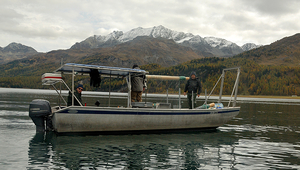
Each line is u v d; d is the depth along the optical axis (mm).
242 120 18719
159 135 11352
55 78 9586
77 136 10180
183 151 8555
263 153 8531
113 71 11141
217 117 13016
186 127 12211
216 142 10211
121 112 10398
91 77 10969
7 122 13539
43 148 8258
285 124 16578
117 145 9070
